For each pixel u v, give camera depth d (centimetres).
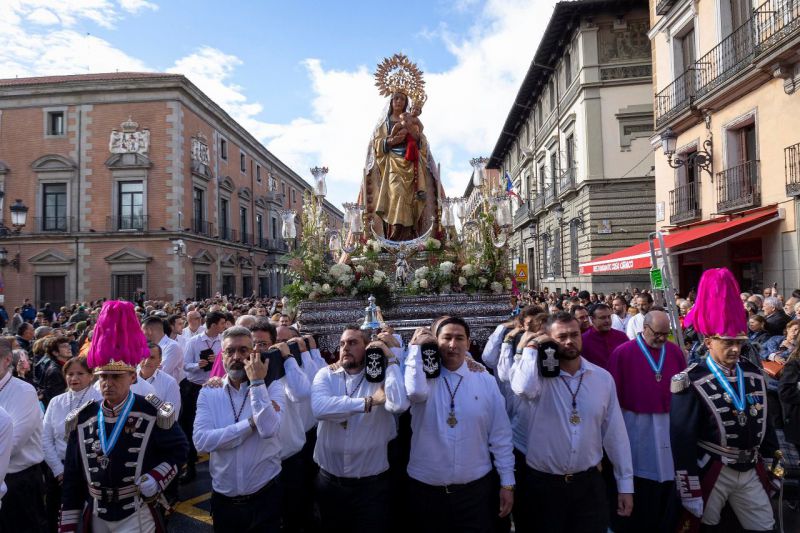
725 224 1284
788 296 1131
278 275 4353
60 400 451
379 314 559
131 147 2697
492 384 382
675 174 1584
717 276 362
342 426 382
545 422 371
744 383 361
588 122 2108
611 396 378
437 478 360
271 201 4281
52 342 591
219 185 3262
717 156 1388
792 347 590
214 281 3166
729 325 350
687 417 357
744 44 1253
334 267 727
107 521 335
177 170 2709
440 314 711
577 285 2303
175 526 539
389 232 868
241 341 383
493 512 402
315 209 782
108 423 343
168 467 343
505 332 519
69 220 2703
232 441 360
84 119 2722
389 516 397
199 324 867
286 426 443
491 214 771
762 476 361
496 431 373
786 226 1135
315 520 505
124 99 2714
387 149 866
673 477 432
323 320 695
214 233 3162
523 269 1720
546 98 2798
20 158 2748
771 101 1174
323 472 396
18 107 2752
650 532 437
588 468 367
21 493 403
